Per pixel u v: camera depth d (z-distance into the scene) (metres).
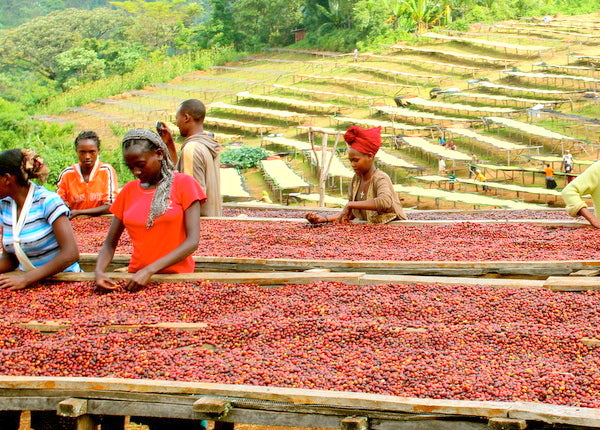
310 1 73.75
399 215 8.20
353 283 5.56
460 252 6.60
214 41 77.06
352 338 4.37
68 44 81.38
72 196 8.83
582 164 32.06
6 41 82.50
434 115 41.75
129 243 7.60
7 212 5.63
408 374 3.77
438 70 55.44
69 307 5.12
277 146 45.94
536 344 4.20
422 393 3.52
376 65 58.50
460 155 34.28
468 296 5.09
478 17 64.81
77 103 64.69
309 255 6.64
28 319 4.89
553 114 37.75
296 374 3.83
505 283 5.34
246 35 76.69
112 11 86.75
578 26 58.94
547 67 50.19
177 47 82.38
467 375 3.75
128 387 3.73
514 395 3.47
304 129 48.06
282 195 33.09
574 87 46.81
